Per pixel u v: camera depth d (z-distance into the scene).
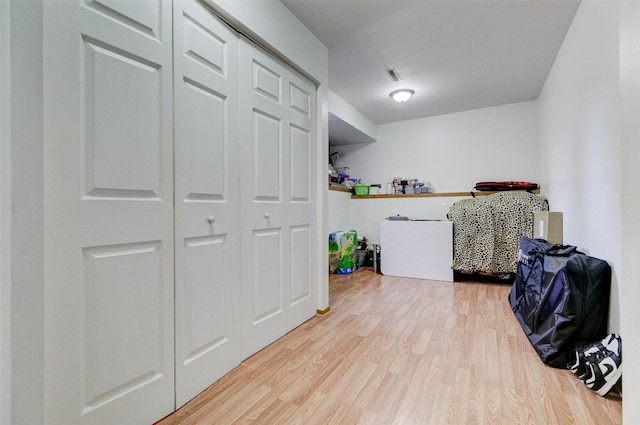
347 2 1.93
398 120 4.61
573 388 1.35
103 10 1.00
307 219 2.24
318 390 1.36
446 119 4.32
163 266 1.20
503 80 3.17
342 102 3.70
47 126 0.86
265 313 1.80
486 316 2.30
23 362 0.81
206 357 1.39
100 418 0.99
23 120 0.81
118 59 1.04
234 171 1.57
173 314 1.24
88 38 0.96
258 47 1.75
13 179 0.80
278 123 1.93
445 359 1.63
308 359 1.64
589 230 1.84
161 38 1.19
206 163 1.40
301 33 2.11
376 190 4.72
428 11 2.03
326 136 2.45
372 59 2.70
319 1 1.91
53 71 0.88
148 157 1.14
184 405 1.27
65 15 0.90
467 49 2.54
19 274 0.80
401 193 4.46
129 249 1.08
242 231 1.63
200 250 1.37
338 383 1.41
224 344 1.49
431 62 2.78
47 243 0.87
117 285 1.04
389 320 2.23
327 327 2.10
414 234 3.68
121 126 1.05
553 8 2.00
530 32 2.28
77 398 0.93
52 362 0.88
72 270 0.92
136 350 1.10
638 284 0.78
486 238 3.34
